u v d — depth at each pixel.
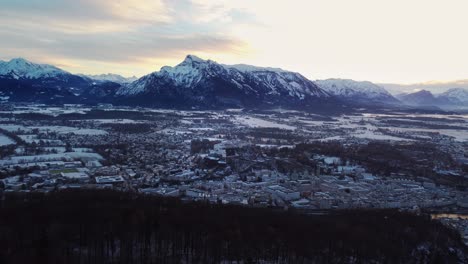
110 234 185.88
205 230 197.12
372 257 195.12
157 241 186.25
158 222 198.62
